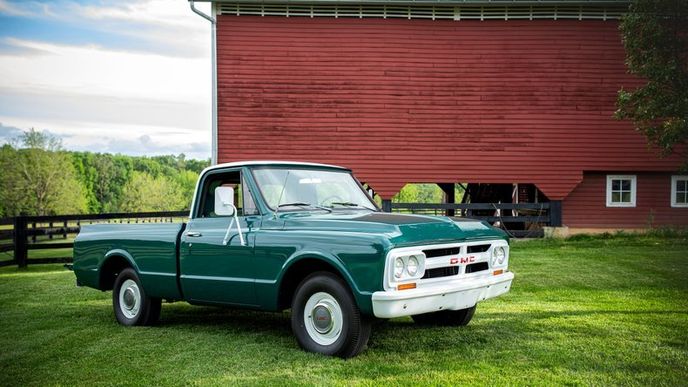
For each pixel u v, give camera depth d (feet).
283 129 61.05
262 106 60.95
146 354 19.86
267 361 18.63
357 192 23.98
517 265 41.16
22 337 22.68
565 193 61.67
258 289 20.59
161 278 23.67
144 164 412.16
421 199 288.51
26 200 240.94
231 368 17.94
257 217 21.27
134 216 59.36
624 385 16.19
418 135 61.57
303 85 61.16
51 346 21.17
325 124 61.21
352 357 18.78
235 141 60.75
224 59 60.75
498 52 61.67
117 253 25.22
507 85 61.62
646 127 53.52
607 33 61.77
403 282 17.78
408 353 19.35
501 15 61.72
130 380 17.02
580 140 61.77
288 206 21.63
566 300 28.73
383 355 19.11
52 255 70.44
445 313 23.35
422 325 23.48
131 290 24.99
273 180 22.11
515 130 61.72
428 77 61.62
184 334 22.88
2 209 241.76
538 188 61.82
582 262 42.42
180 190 363.35
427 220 19.79
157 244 23.85
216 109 60.59
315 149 61.16
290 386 16.11
